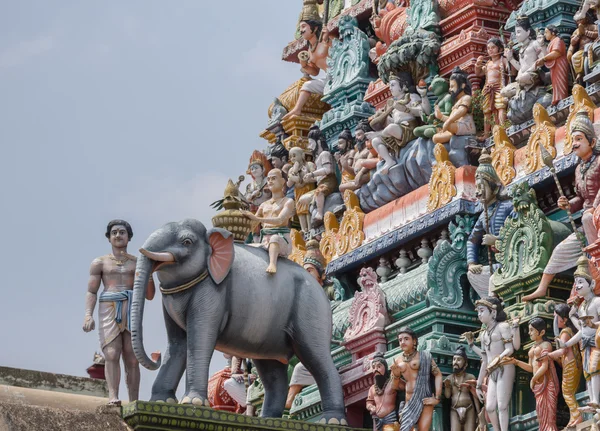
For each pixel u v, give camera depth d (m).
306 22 36.31
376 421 29.25
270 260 28.72
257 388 33.06
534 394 27.38
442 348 29.09
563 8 30.36
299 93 35.88
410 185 31.52
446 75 32.16
